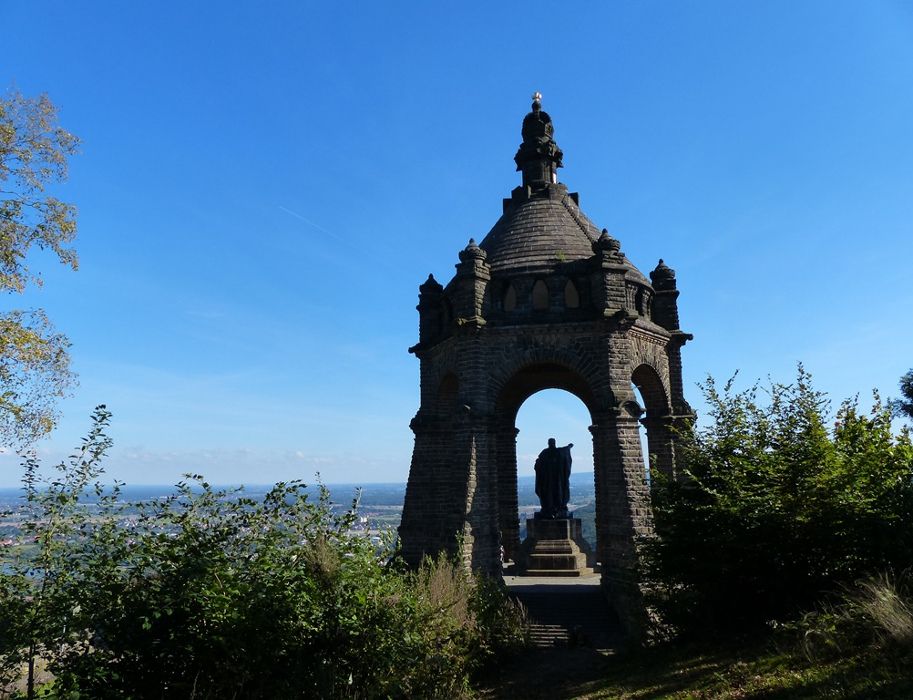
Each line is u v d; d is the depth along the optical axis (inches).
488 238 1451.8
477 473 1143.6
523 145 1496.1
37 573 435.2
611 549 1092.5
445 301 1349.7
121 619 438.9
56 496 433.1
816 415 632.4
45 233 980.6
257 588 468.8
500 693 766.5
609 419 1136.2
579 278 1226.0
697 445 727.1
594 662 835.4
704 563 658.8
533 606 1087.6
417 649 598.2
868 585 511.8
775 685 464.1
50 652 437.7
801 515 591.2
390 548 577.9
